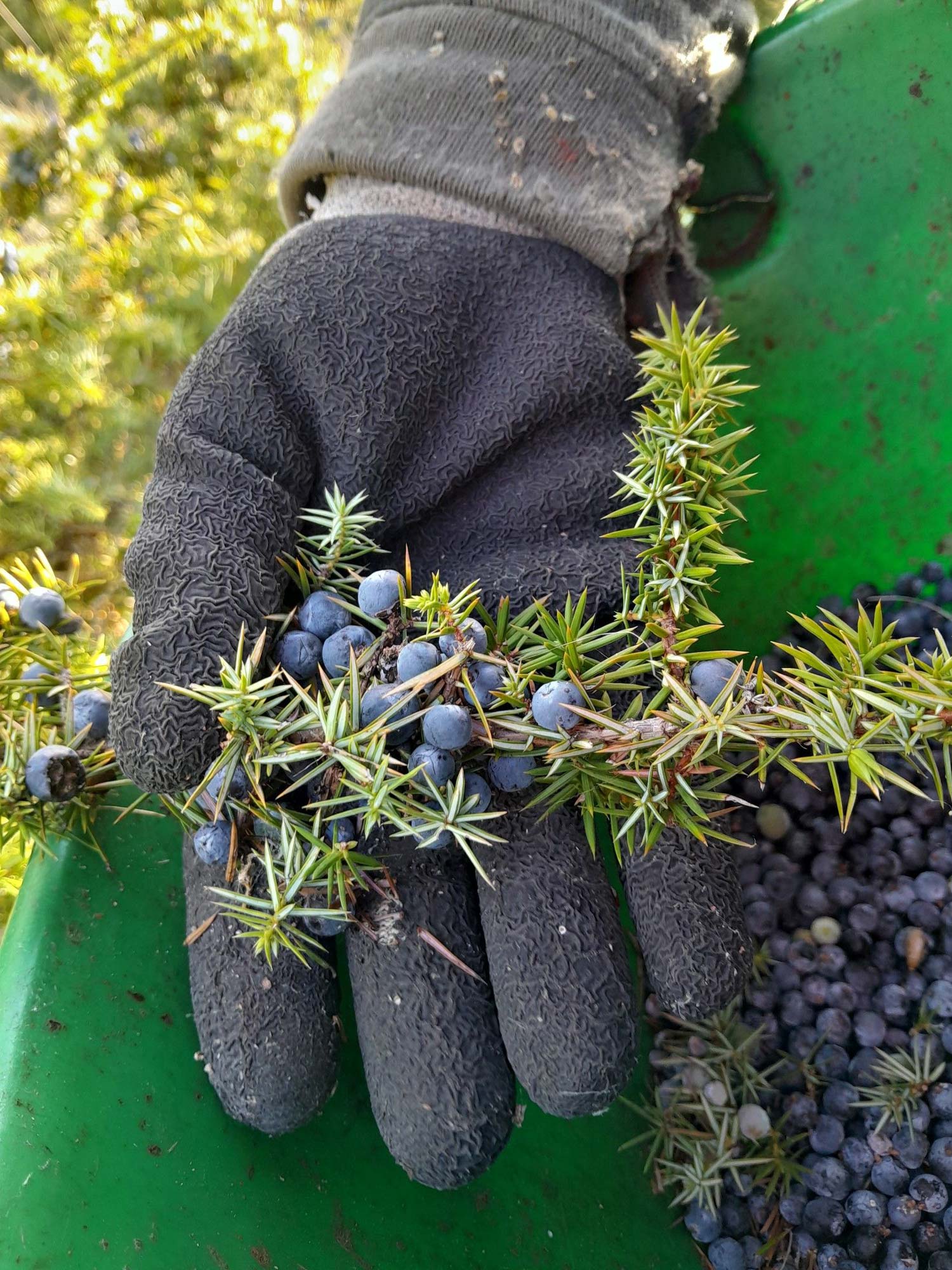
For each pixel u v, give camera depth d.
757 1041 0.23
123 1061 0.17
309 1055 0.16
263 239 0.37
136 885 0.19
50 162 0.37
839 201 0.25
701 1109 0.22
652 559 0.15
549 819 0.16
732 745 0.14
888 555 0.26
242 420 0.17
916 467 0.25
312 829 0.14
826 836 0.24
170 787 0.14
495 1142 0.16
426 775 0.12
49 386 0.34
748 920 0.24
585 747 0.12
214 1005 0.16
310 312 0.18
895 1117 0.21
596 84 0.20
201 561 0.15
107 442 0.34
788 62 0.24
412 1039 0.15
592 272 0.20
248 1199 0.17
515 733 0.13
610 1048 0.15
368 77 0.20
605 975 0.15
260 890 0.15
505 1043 0.15
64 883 0.18
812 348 0.26
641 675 0.16
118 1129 0.16
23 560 0.32
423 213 0.20
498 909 0.15
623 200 0.20
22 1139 0.16
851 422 0.26
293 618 0.15
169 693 0.14
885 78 0.24
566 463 0.18
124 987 0.18
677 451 0.14
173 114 0.39
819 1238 0.21
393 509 0.18
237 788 0.14
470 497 0.18
